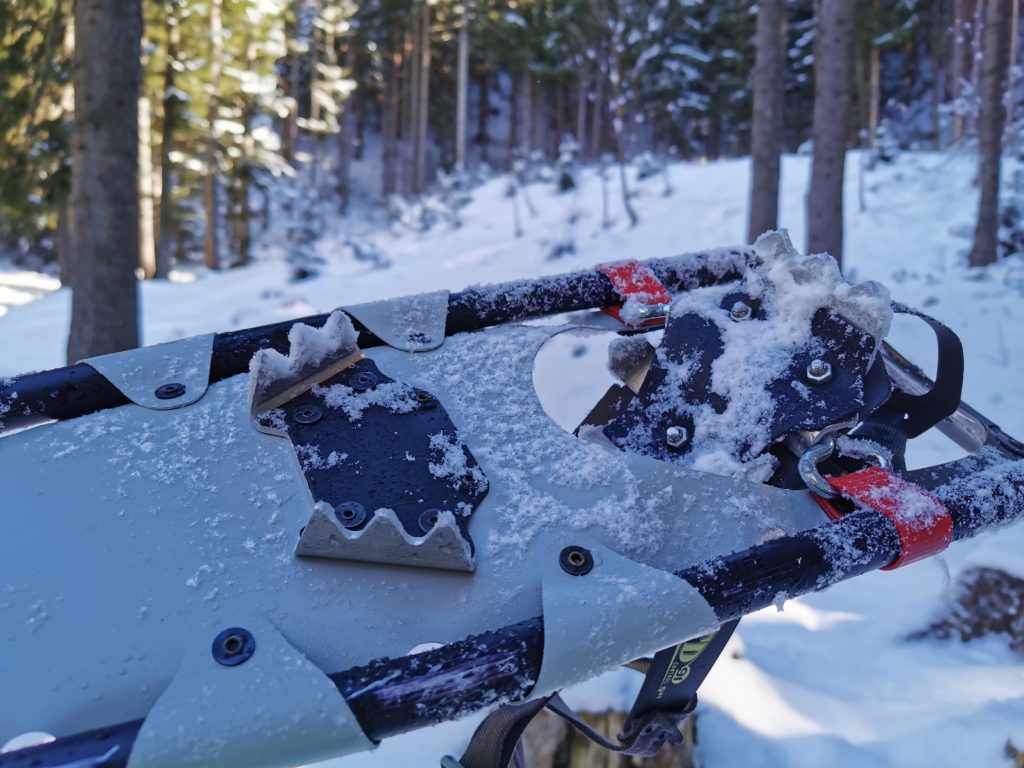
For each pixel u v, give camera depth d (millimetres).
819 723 1984
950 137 17125
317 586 748
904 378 1314
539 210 12891
